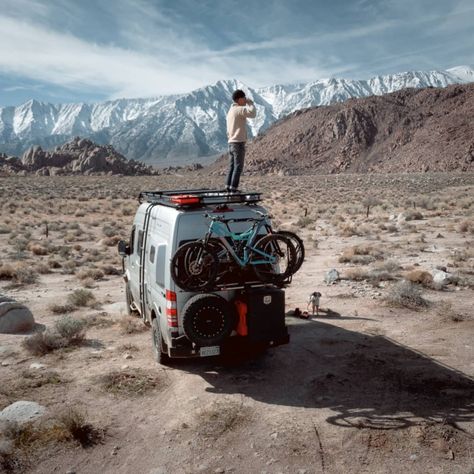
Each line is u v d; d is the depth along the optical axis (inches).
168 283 322.3
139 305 437.4
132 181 5718.5
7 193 3105.3
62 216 1897.1
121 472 233.8
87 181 5605.3
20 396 311.4
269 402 301.4
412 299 510.6
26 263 856.9
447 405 289.4
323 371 346.3
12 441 252.4
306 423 274.1
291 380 333.1
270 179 6338.6
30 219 1750.7
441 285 578.2
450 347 382.9
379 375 335.9
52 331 415.8
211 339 314.7
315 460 239.5
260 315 319.3
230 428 271.0
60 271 800.3
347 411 286.8
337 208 2073.1
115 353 388.8
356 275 652.1
